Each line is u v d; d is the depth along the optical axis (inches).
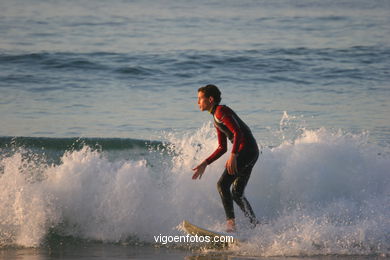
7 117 1626.5
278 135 1438.2
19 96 1940.2
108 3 5654.5
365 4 5802.2
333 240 798.5
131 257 773.3
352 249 775.7
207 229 805.2
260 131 1480.1
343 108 1776.6
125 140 1240.8
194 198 932.6
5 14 4409.5
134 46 3080.7
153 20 4315.9
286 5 5713.6
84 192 922.7
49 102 1852.9
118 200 914.1
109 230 893.8
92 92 2046.0
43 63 2576.3
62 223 906.1
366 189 971.3
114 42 3213.6
